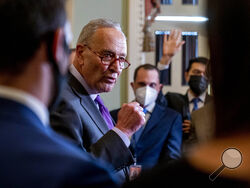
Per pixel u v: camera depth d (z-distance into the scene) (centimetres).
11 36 73
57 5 78
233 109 68
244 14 65
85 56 206
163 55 375
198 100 347
